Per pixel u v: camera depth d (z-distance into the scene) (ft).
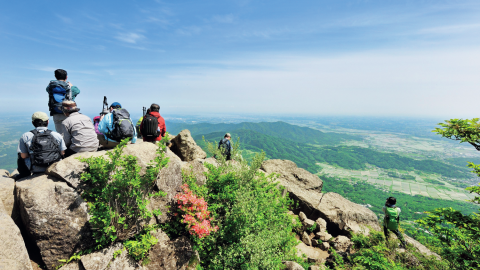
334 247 27.14
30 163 13.92
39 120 14.14
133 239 15.30
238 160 23.56
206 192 19.45
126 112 18.25
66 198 13.16
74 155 14.75
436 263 18.80
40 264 12.80
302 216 30.53
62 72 17.44
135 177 14.61
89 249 13.65
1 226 10.62
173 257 15.84
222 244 18.45
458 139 16.75
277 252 19.88
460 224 16.56
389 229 23.41
